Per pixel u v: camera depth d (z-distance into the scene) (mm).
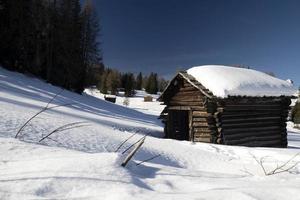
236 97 14250
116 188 2967
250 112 15547
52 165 3412
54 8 43719
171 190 3268
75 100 31266
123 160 3904
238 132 14938
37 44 41156
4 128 7168
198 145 11664
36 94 25641
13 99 16562
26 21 39625
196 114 16016
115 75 105938
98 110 28516
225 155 10133
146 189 3074
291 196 3141
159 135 18719
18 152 4168
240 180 4031
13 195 2656
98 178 3139
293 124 58156
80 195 2799
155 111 58938
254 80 15969
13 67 38250
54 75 42969
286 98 16391
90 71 49906
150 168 4172
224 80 14930
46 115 11766
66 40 44250
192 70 16609
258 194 3131
